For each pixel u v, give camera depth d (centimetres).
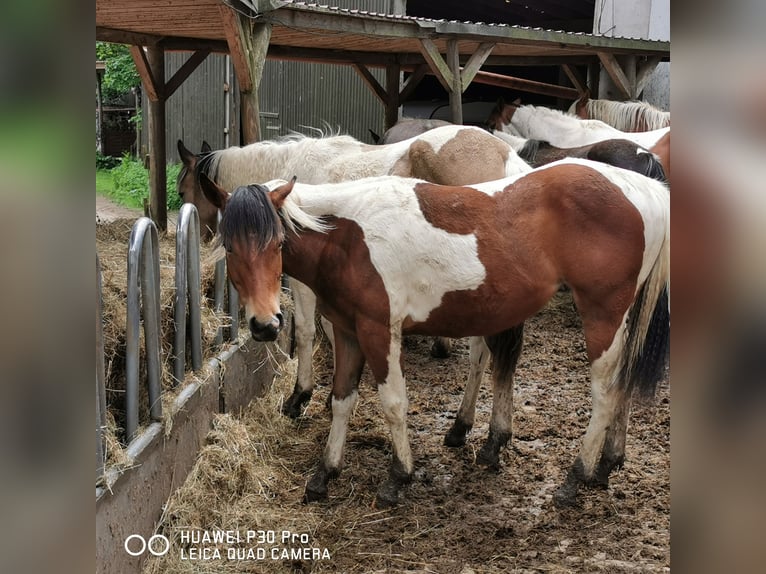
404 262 299
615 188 295
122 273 341
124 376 278
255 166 453
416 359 535
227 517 304
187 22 538
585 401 450
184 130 1277
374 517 313
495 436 356
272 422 403
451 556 284
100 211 1038
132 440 257
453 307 306
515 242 297
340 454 328
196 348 331
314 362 521
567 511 314
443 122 635
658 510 316
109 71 1495
